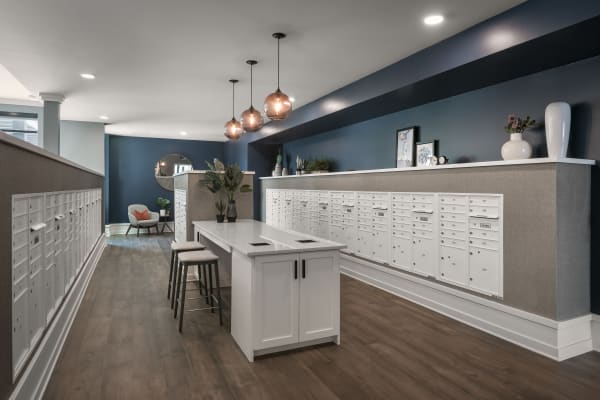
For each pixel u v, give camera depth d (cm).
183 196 527
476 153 380
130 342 279
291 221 660
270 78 450
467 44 307
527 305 276
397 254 402
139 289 426
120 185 955
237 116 686
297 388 218
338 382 225
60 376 229
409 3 269
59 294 279
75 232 361
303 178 618
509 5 267
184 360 251
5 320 162
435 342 283
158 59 390
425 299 366
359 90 447
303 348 271
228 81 465
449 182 338
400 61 383
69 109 633
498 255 295
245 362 249
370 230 447
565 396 211
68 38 336
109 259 596
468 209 318
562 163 261
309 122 579
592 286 277
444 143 420
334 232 526
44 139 536
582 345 268
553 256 260
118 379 226
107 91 517
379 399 207
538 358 258
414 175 378
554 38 254
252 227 388
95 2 271
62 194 292
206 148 1042
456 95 404
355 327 312
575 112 293
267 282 253
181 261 311
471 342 284
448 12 280
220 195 473
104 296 398
